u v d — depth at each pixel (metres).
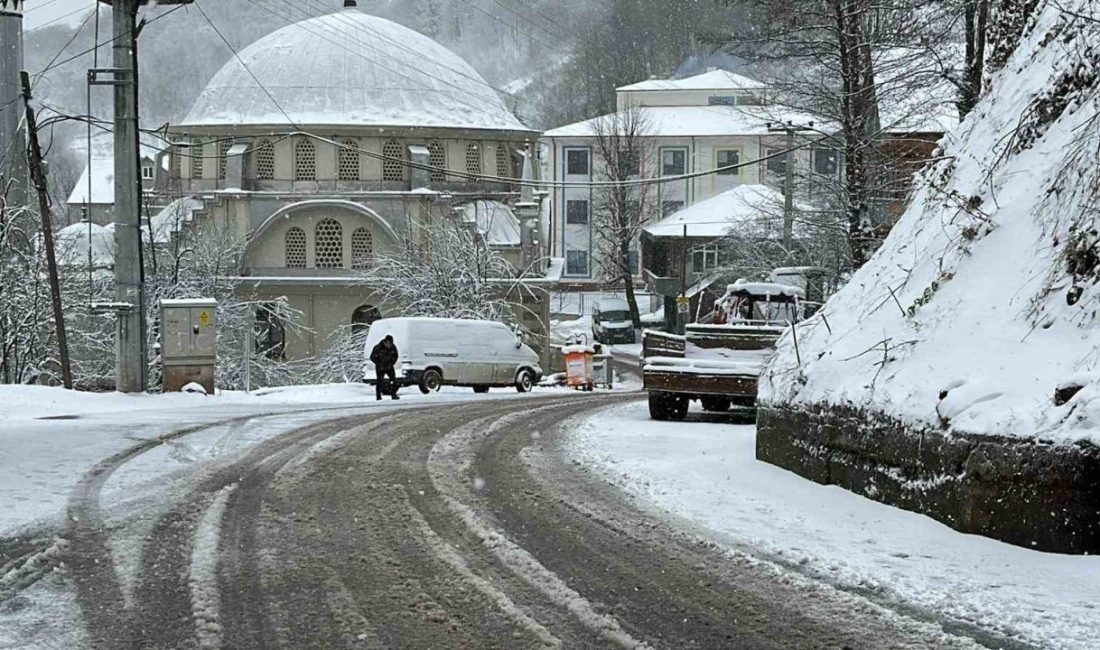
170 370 35.84
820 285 46.38
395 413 24.80
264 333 73.12
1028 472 11.02
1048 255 13.85
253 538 11.31
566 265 121.62
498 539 11.34
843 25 37.75
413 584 9.63
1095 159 13.64
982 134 17.45
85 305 58.41
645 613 8.88
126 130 34.88
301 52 86.38
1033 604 9.20
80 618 8.57
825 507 13.29
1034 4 19.00
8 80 51.72
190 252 73.00
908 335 14.73
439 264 74.06
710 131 116.00
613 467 16.31
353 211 80.25
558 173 120.38
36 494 13.47
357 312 80.75
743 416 26.38
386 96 84.56
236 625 8.45
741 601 9.26
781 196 69.19
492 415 24.50
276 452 17.41
